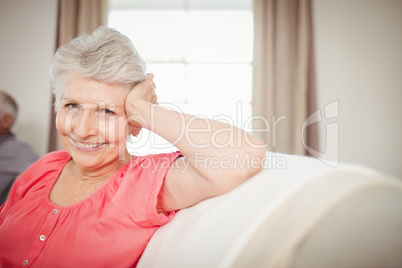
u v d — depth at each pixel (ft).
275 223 0.99
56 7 9.57
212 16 10.13
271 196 1.14
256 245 0.98
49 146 9.46
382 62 10.23
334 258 0.86
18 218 1.96
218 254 1.13
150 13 10.12
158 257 1.54
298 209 0.97
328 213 0.89
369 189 0.91
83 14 9.25
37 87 10.04
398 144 10.26
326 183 1.02
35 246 1.83
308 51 9.51
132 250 1.82
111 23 10.10
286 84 9.48
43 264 1.80
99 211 1.91
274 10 9.59
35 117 9.98
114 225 1.85
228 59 10.18
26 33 10.10
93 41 1.85
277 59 9.51
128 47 1.91
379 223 0.85
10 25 10.10
